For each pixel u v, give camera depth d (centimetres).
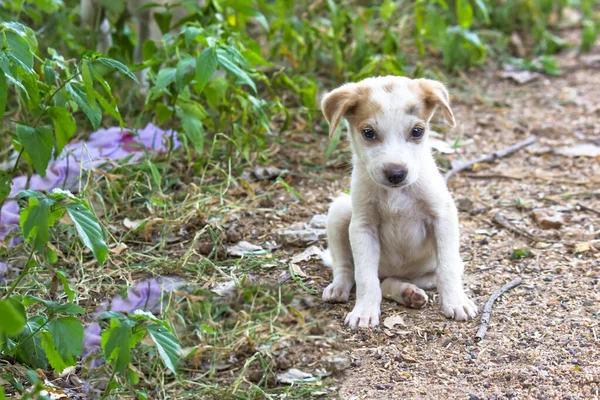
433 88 692
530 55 1412
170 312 708
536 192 931
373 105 677
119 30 1069
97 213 837
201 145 863
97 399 614
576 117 1151
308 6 1321
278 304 710
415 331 666
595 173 979
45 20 1107
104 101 656
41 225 542
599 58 1388
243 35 1028
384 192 700
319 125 1077
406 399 582
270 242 816
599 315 674
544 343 639
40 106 709
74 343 548
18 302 571
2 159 911
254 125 952
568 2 1567
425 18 1324
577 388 582
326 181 942
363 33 1171
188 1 969
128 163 896
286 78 1016
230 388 635
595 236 820
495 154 1024
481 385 593
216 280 755
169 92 866
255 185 919
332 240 740
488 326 666
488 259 784
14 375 604
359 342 657
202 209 840
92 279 742
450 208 707
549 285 727
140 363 671
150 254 787
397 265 737
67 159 839
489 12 1455
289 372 648
